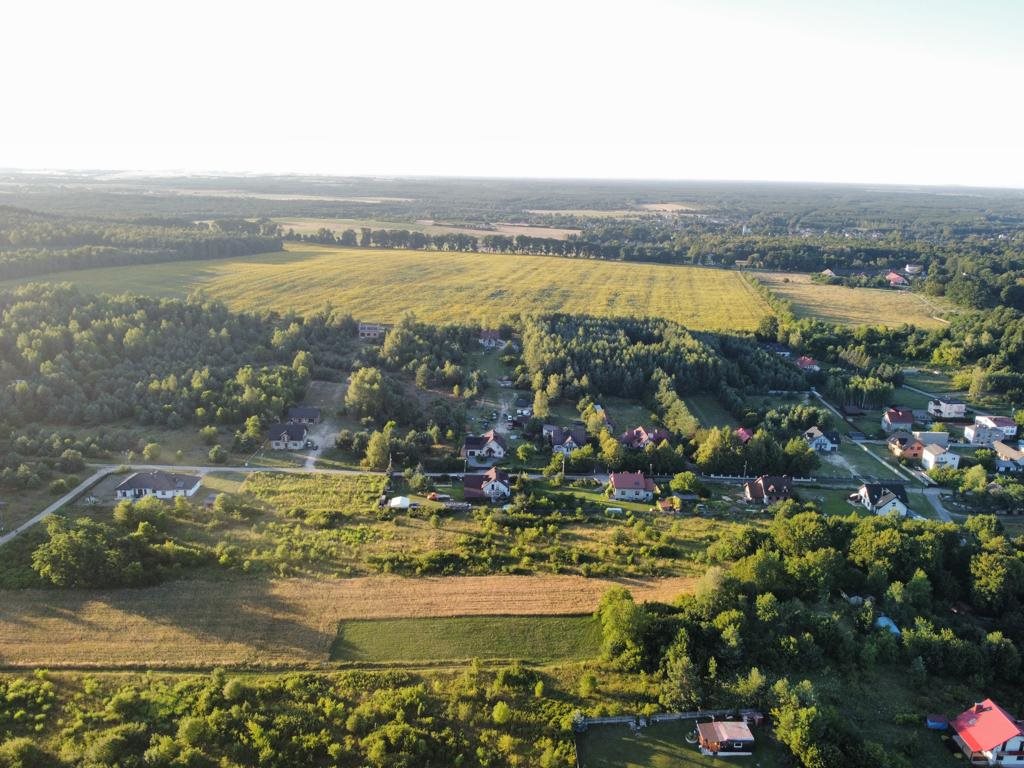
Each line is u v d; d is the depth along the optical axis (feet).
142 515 309.42
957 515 380.17
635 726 221.46
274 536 314.14
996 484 400.26
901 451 456.45
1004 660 251.19
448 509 350.23
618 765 207.82
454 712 222.07
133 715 211.61
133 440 397.19
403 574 290.15
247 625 253.24
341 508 346.74
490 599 276.00
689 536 335.67
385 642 249.75
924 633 255.91
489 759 206.18
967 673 250.16
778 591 280.72
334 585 279.90
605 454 411.34
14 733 202.28
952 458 437.17
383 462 400.06
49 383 422.41
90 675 225.15
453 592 279.49
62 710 211.61
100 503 330.95
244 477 375.25
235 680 221.46
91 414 415.64
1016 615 277.44
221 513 329.72
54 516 305.32
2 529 301.02
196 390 444.96
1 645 234.58
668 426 470.80
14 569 271.90
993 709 223.92
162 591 267.80
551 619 266.36
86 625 246.68
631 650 245.24
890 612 272.72
